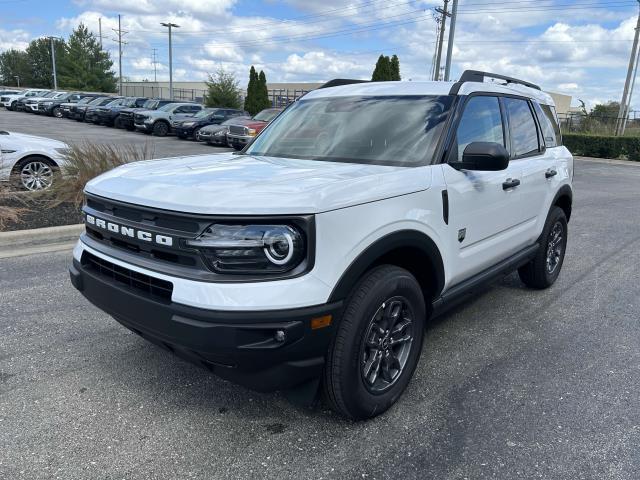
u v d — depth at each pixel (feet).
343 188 8.64
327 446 9.14
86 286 9.94
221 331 7.75
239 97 133.80
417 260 10.65
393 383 10.06
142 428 9.53
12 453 8.74
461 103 12.00
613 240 26.00
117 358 12.10
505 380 11.66
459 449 9.15
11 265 18.69
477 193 11.80
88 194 10.11
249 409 10.21
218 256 7.89
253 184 8.69
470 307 16.21
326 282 8.21
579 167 72.43
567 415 10.30
